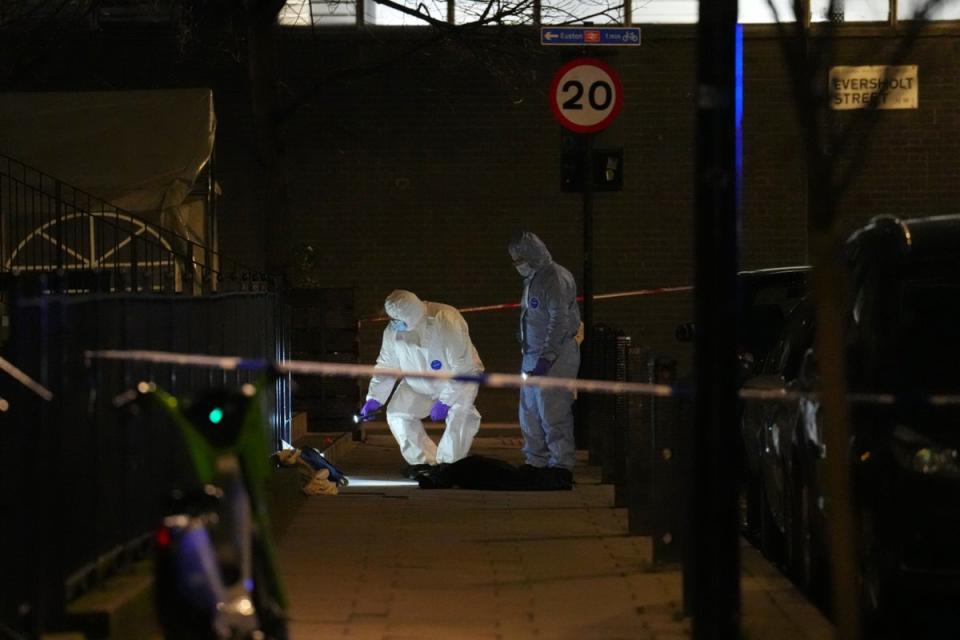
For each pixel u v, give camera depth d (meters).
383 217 70.94
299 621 25.78
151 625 23.58
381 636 24.67
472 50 64.44
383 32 69.75
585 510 39.75
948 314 28.75
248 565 18.66
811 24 53.25
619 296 70.56
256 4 59.66
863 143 22.69
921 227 30.66
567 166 52.47
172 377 28.16
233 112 69.88
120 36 68.62
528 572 30.55
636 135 70.75
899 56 22.06
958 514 25.20
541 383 26.95
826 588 28.91
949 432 25.89
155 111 54.19
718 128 20.66
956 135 69.81
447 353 47.75
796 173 70.25
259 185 70.19
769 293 48.97
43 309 21.33
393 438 63.53
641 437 35.12
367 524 37.03
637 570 30.73
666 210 71.00
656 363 30.84
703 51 20.72
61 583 21.31
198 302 30.95
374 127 70.56
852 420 26.53
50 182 52.84
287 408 48.16
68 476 22.11
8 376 21.70
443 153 70.75
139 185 53.06
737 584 20.75
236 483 18.77
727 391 20.66
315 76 70.06
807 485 28.80
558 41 48.16
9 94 54.66
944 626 27.48
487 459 44.97
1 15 61.09
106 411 24.12
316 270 71.00
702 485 20.70
